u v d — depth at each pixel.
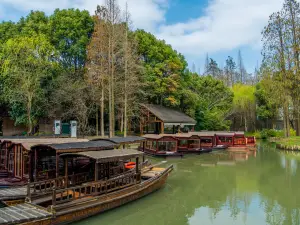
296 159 25.16
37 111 28.36
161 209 11.16
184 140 29.02
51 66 28.30
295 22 33.69
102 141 13.87
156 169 15.73
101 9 28.17
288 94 34.84
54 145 10.92
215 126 44.78
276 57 34.94
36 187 11.07
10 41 26.03
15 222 7.32
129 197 11.05
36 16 34.12
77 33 33.59
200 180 16.38
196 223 9.77
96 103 30.41
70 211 8.58
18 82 26.41
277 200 12.52
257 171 19.38
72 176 11.05
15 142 13.08
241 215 10.54
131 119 34.31
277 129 51.81
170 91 38.47
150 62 38.09
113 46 26.84
